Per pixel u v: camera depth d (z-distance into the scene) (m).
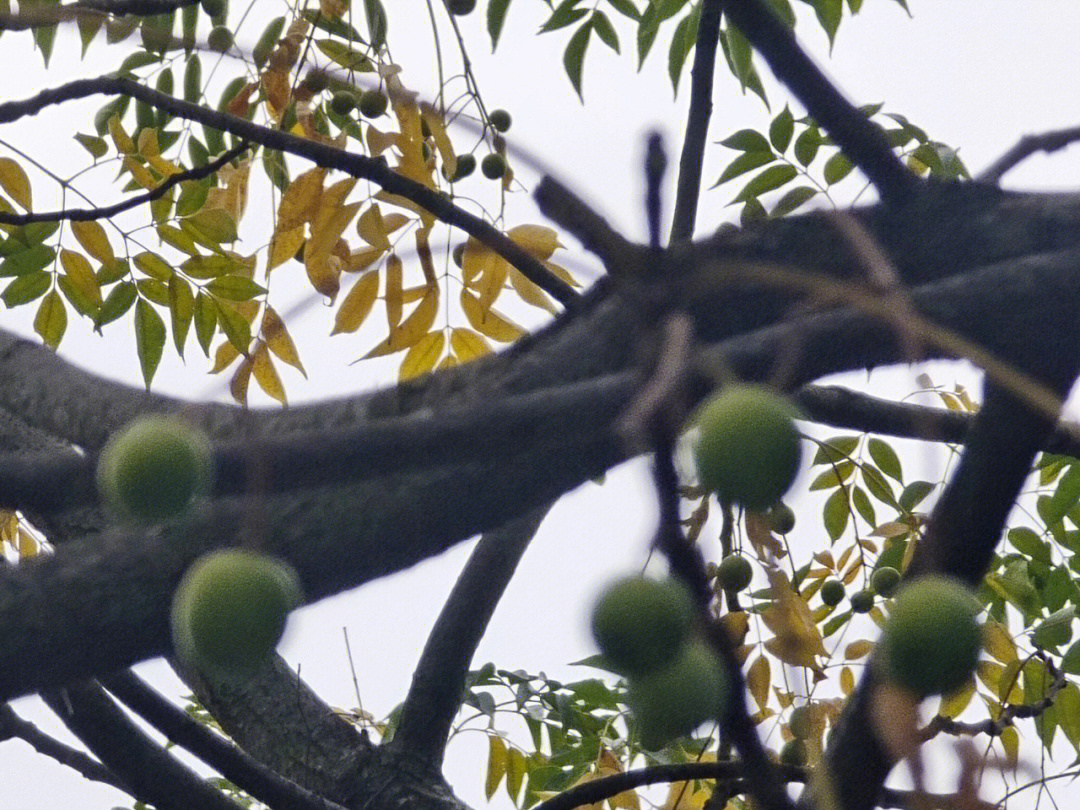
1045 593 9.45
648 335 2.89
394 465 3.60
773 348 4.22
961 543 4.66
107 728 7.20
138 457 3.63
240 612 3.46
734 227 5.36
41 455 3.95
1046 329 4.84
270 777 7.31
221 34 8.81
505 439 3.57
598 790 7.19
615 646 3.09
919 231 5.48
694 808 8.37
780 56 5.96
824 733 7.49
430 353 8.03
